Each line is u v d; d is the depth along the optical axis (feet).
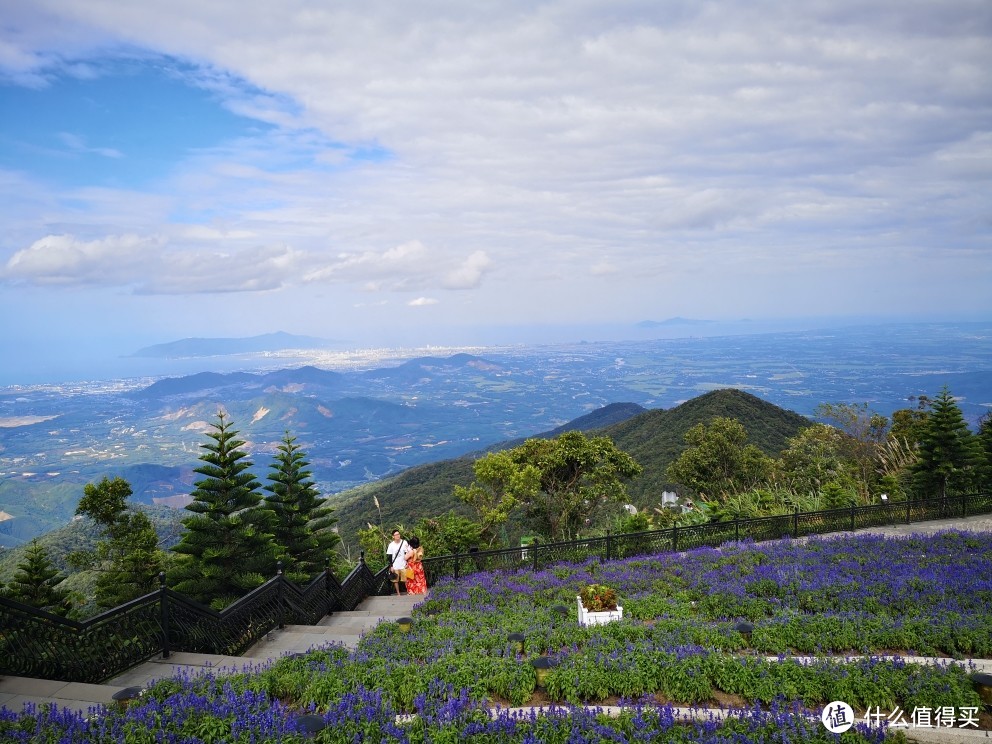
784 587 43.86
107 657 31.91
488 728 20.95
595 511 93.40
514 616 38.93
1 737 20.34
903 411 118.32
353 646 34.86
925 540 59.06
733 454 114.62
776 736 20.56
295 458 81.56
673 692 24.61
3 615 29.30
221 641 38.06
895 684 24.13
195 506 71.20
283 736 20.06
